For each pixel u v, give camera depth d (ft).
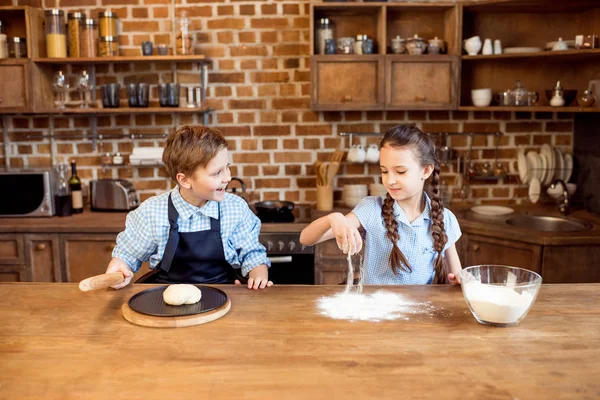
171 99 10.60
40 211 10.46
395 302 5.05
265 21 11.22
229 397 3.36
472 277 4.67
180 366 3.76
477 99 10.67
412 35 11.14
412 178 6.00
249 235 6.95
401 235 6.49
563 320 4.59
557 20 11.08
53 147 11.61
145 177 11.65
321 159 11.55
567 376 3.62
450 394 3.39
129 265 6.58
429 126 11.50
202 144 5.96
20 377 3.62
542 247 8.77
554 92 10.41
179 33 10.66
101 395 3.39
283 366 3.76
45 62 10.65
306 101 11.41
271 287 5.52
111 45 10.69
